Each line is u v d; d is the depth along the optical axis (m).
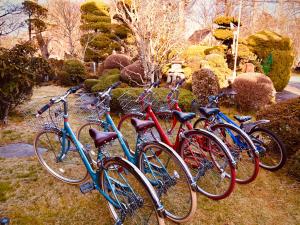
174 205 2.46
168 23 6.86
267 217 2.37
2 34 8.55
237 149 2.86
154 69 6.84
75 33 16.52
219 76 7.09
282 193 2.75
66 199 2.50
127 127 4.57
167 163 2.66
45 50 12.79
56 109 2.70
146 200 2.39
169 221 2.27
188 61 8.15
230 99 6.14
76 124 4.29
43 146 3.63
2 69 4.18
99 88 6.92
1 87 4.33
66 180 2.75
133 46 10.75
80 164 3.18
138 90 5.22
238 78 6.11
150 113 2.88
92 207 2.40
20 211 2.30
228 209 2.46
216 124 2.93
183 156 2.66
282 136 3.34
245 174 3.10
